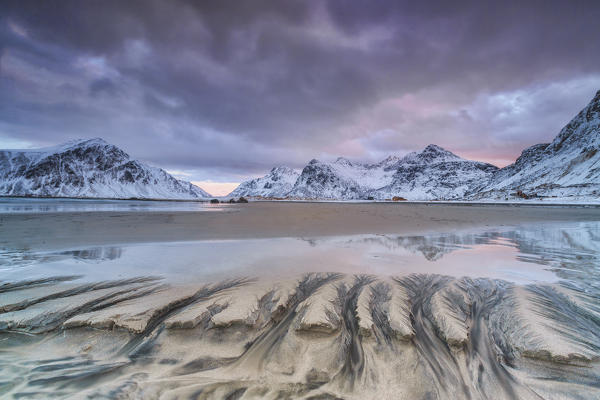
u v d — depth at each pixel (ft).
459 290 16.10
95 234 35.32
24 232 36.32
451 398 8.74
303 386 9.14
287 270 19.80
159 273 18.93
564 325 11.96
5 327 11.84
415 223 52.26
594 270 20.24
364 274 19.04
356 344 11.00
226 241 31.45
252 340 11.24
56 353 10.47
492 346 10.92
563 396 8.61
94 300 14.33
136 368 9.82
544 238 35.24
